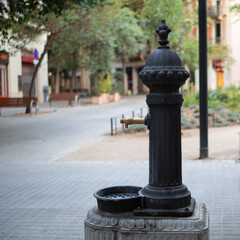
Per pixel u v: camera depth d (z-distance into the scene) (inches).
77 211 237.5
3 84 1387.8
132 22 1389.0
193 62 1316.4
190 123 708.7
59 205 251.4
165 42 135.1
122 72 2225.6
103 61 1391.5
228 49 1754.4
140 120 139.9
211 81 1868.8
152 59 132.8
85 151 474.9
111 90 1653.5
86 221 134.2
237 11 772.0
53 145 527.5
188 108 929.5
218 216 220.7
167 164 133.9
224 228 201.5
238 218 216.4
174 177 135.0
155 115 134.3
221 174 327.9
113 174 341.4
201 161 389.1
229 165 364.8
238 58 1875.0
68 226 211.2
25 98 1035.9
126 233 126.9
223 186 287.7
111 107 1253.1
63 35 1058.7
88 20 1021.8
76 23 1023.0
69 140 571.2
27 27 832.9
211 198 257.3
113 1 1076.5
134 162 398.9
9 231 206.2
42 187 301.6
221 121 732.7
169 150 134.0
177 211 129.7
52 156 446.6
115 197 144.8
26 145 530.6
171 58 131.6
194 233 124.2
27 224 216.5
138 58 2321.6
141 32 1413.6
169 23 793.6
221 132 605.6
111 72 1630.2
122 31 1384.1
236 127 671.1
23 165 395.5
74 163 401.7
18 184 314.0
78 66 1540.4
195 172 338.6
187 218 128.0
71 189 292.4
